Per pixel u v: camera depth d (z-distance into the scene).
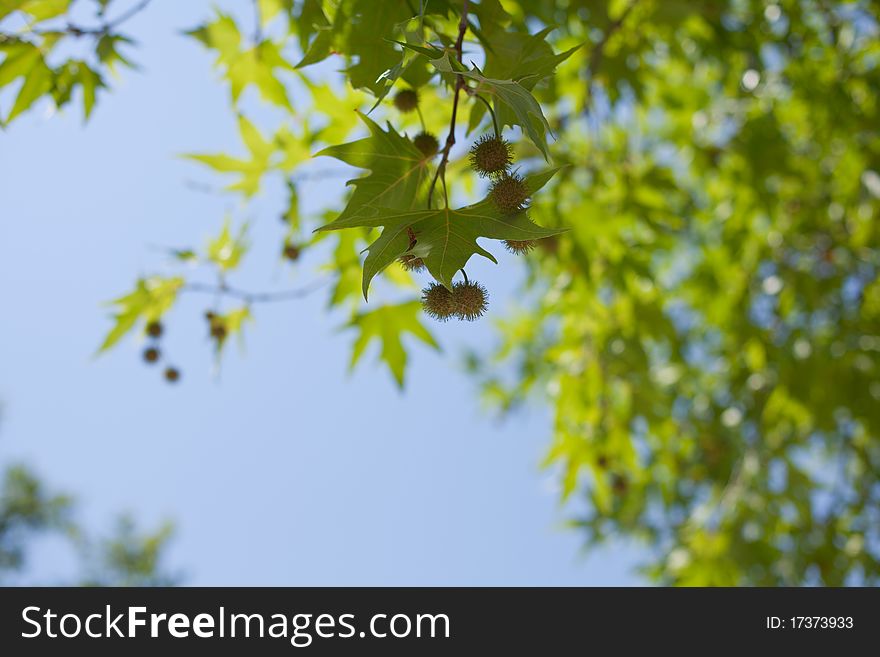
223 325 4.38
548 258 5.66
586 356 6.04
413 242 2.10
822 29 6.67
